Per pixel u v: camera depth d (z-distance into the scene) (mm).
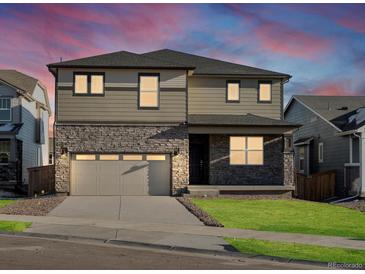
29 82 37719
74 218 18969
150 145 27094
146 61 27750
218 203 23750
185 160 27109
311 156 34750
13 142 32812
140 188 27094
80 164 26984
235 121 27578
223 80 29578
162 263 11273
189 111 29328
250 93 29656
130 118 27172
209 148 28250
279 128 27266
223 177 28125
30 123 37156
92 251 12703
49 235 15305
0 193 30969
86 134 26953
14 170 32719
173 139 27172
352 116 31562
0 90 34375
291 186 27172
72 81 27047
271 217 19594
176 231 16031
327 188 30062
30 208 21562
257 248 13188
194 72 29000
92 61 27406
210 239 14555
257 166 28266
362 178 27547
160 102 27266
